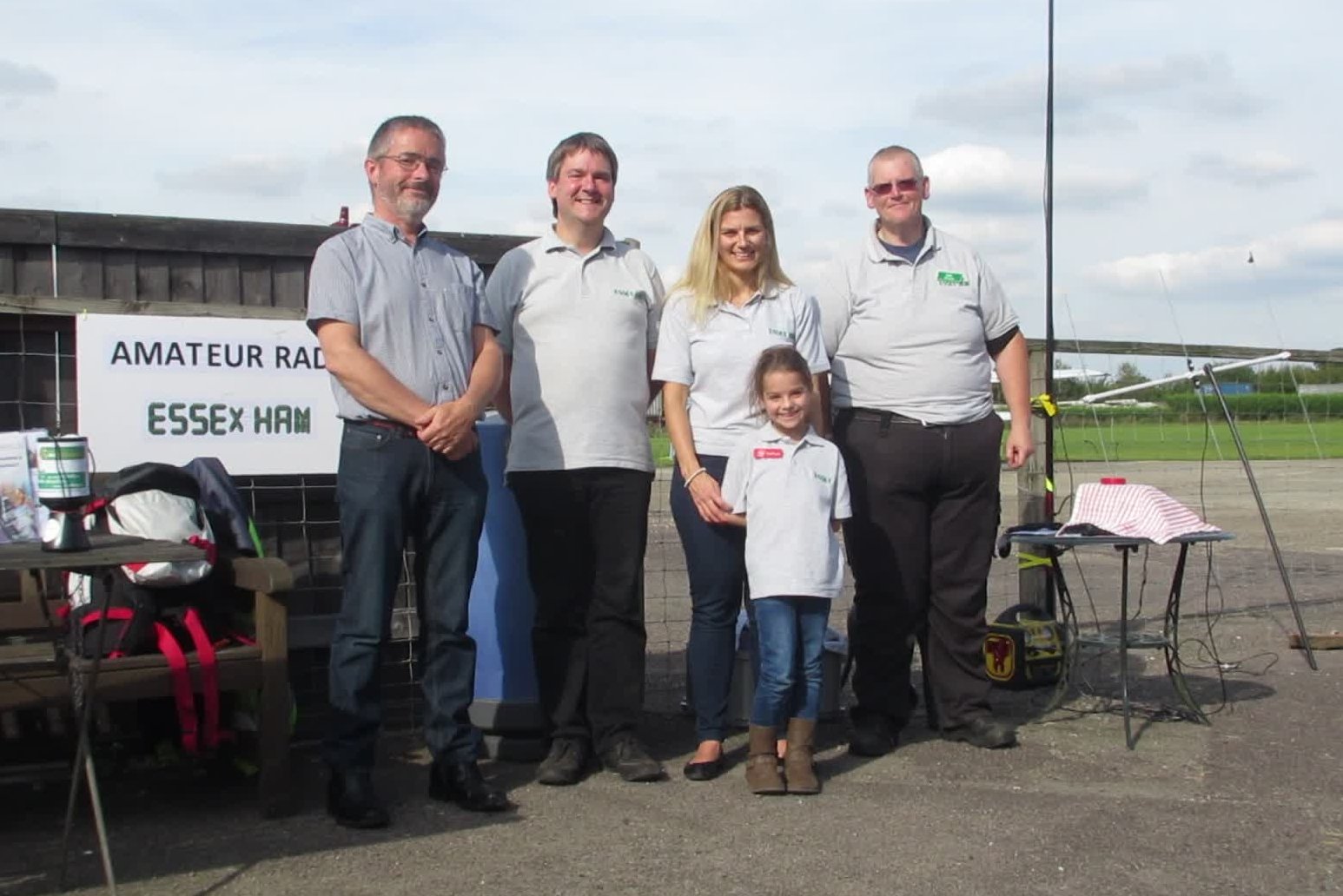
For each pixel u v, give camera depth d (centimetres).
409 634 570
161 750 479
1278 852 420
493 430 534
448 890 386
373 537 439
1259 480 2097
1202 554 1238
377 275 444
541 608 502
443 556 457
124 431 518
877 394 540
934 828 442
